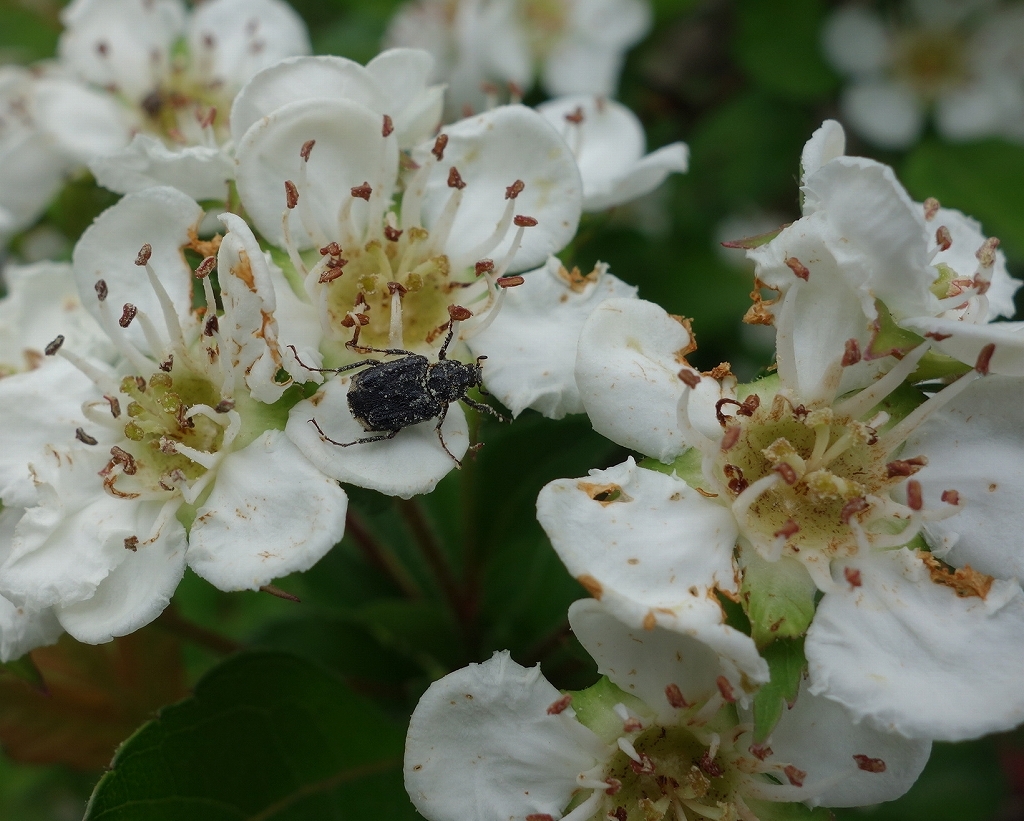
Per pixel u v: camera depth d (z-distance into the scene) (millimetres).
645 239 175
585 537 121
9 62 179
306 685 138
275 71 131
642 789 126
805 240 124
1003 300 134
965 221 137
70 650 151
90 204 158
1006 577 124
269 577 122
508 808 124
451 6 184
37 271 147
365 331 133
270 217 131
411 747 122
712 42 200
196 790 132
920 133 192
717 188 183
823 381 126
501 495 154
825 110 196
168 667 152
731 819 125
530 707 124
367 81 133
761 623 121
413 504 147
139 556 126
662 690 124
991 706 119
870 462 126
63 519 127
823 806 125
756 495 123
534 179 135
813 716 125
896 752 124
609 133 150
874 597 123
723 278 176
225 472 127
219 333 127
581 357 125
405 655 154
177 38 166
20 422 131
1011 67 191
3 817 192
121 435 130
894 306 124
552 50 188
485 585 152
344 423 126
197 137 156
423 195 135
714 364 176
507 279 130
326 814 137
